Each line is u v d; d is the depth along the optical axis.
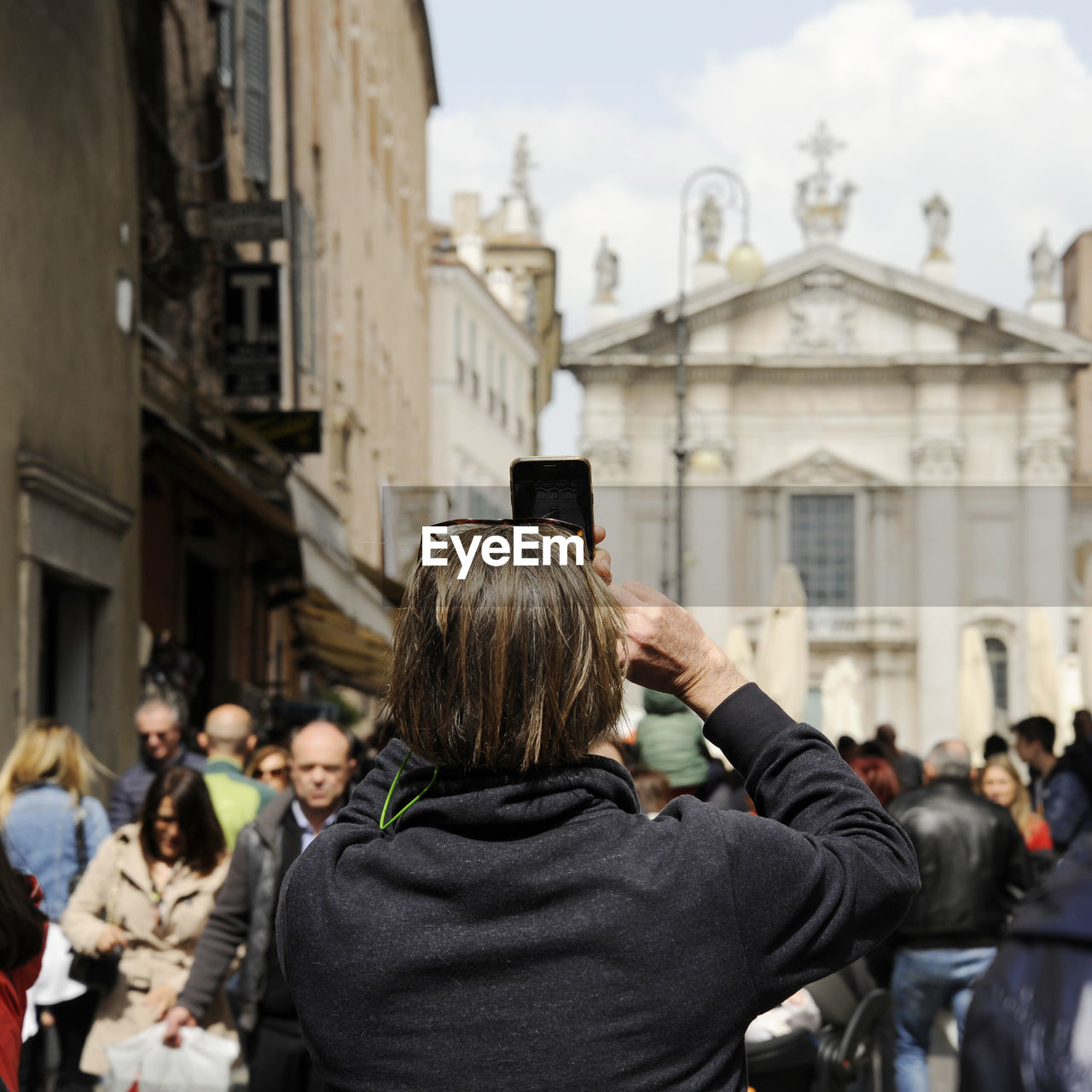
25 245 9.28
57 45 9.95
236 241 14.31
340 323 25.56
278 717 16.41
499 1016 1.59
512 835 1.67
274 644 21.20
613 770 1.72
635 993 1.59
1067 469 53.62
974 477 53.91
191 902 6.36
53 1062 7.25
